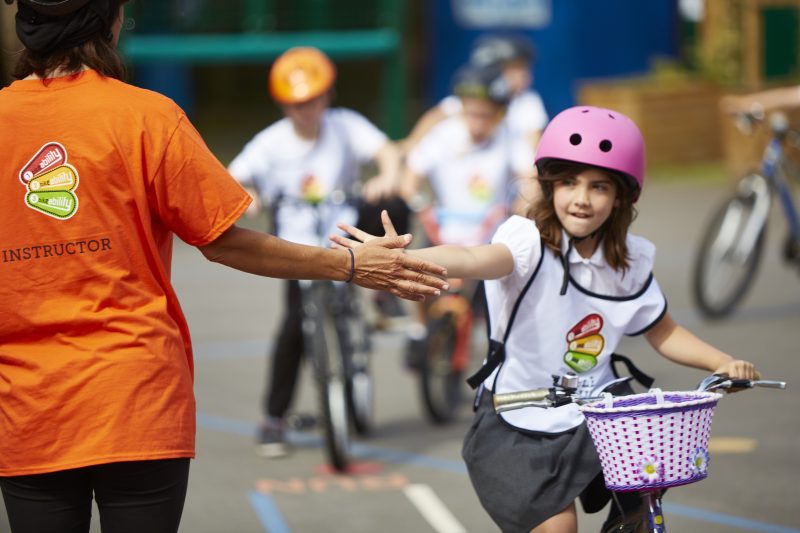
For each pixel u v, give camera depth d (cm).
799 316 2542
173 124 848
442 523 1481
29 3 839
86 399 826
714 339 2366
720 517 1470
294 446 1844
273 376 1795
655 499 908
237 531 1461
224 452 1803
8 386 837
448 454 1784
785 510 1491
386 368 2322
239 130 5688
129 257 842
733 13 4797
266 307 2866
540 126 2511
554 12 5050
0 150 834
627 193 1001
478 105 2002
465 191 2041
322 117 1861
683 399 904
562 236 1008
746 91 4634
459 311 1952
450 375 1975
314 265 891
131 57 4575
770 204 2527
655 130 4588
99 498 853
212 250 870
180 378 854
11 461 837
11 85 856
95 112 837
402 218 1920
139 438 828
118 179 834
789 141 2542
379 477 1677
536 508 971
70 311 834
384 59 4938
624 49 5122
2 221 834
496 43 2550
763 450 1725
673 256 3225
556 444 992
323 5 4825
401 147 2339
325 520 1498
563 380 923
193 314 2792
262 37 4728
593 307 1015
